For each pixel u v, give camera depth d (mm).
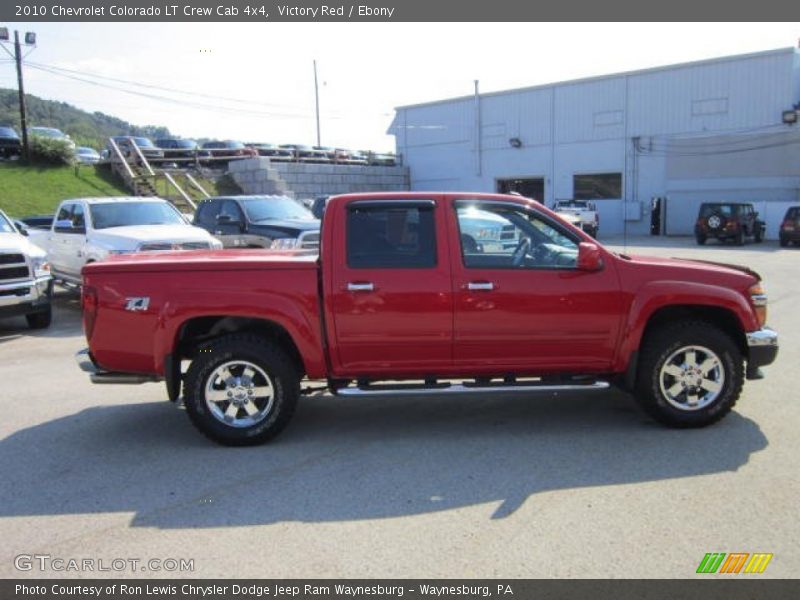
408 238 5340
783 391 6465
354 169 40781
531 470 4734
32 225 20500
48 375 7863
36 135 34375
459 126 42688
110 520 4094
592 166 37656
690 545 3646
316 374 5348
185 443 5461
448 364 5395
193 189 33156
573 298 5316
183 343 5617
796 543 3646
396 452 5156
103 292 5363
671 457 4910
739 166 32844
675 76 34312
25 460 5125
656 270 5426
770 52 31375
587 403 6348
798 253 21641
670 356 5387
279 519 4062
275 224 13383
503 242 5402
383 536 3822
